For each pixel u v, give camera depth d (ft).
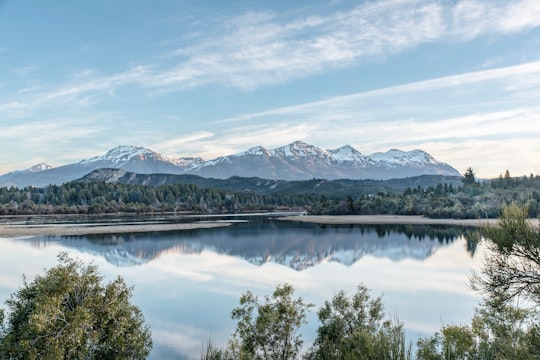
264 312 62.95
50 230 308.40
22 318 57.11
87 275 60.70
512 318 45.73
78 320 53.11
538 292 30.66
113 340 58.13
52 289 56.49
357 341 51.03
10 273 141.59
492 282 33.01
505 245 31.17
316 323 89.71
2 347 51.83
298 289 124.77
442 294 118.62
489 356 42.47
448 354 43.98
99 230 312.50
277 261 180.14
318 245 233.76
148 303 107.65
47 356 50.47
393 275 148.66
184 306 104.68
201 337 81.56
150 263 173.17
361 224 384.88
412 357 49.01
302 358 65.00
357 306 67.87
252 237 273.54
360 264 173.17
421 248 222.69
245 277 144.36
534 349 32.35
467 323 90.27
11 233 285.02
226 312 99.25
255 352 62.18
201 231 313.94
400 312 99.86
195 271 155.84
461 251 211.00
